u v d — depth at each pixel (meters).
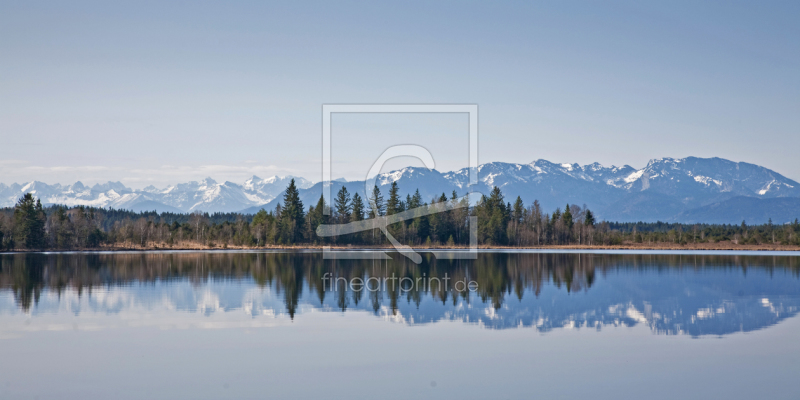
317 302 52.78
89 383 28.14
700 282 71.56
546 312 48.19
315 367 30.97
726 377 29.48
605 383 28.48
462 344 36.41
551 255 139.75
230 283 67.62
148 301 52.62
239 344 35.91
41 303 51.16
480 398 26.25
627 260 117.81
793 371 30.47
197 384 28.05
